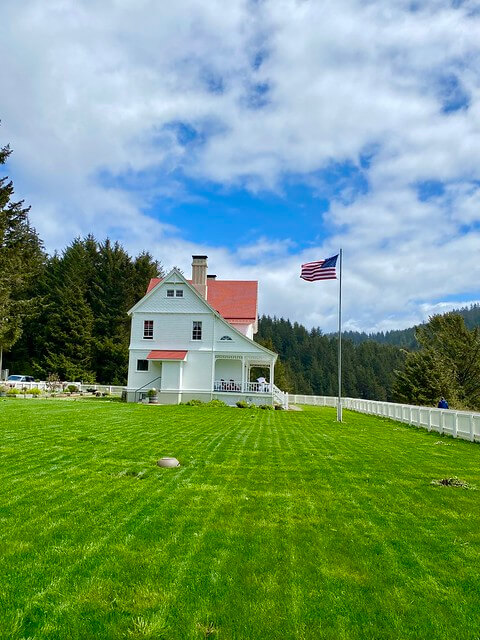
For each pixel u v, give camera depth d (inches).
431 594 174.6
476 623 156.4
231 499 284.5
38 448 420.5
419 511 271.4
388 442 584.4
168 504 269.6
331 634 148.1
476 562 202.7
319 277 984.9
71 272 2218.3
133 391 1305.4
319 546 215.8
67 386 1688.0
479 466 424.2
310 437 602.5
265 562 197.2
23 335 2145.7
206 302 1318.9
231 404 1282.0
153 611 157.9
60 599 164.1
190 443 492.7
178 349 1314.0
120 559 195.9
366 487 325.7
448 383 1696.6
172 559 197.5
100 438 493.4
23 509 252.8
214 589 173.3
